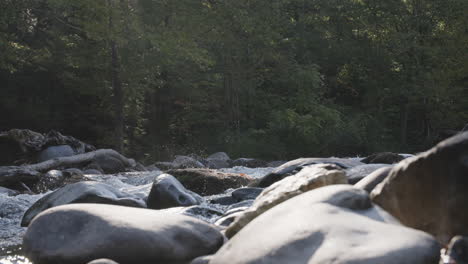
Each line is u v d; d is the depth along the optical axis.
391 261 2.39
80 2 21.27
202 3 26.80
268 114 30.95
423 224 2.80
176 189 7.48
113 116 27.53
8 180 12.12
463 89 32.12
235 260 2.80
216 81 29.72
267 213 3.17
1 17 20.66
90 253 3.81
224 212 6.24
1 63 21.52
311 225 2.79
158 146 26.50
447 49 29.83
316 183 4.11
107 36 21.78
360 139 28.98
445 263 2.30
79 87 26.78
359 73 33.62
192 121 29.77
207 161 21.48
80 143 19.73
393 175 3.03
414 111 33.78
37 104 29.59
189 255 3.96
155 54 23.27
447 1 30.23
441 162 2.64
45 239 4.00
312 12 34.44
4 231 6.18
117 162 18.72
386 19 31.47
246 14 26.95
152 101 29.25
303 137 28.16
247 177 10.59
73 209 4.14
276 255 2.68
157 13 24.42
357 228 2.70
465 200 2.53
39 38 28.72
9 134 18.50
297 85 31.09
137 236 3.85
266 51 29.06
